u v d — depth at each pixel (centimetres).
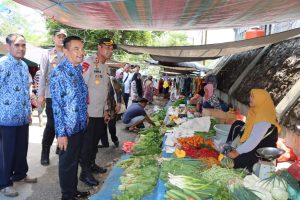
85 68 520
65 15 545
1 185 479
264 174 316
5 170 473
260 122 376
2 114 459
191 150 422
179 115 778
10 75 462
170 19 580
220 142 465
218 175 310
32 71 1623
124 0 407
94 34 2597
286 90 577
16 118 470
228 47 735
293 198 285
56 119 411
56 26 2702
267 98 380
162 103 2233
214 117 659
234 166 375
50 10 498
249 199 269
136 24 658
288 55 688
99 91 534
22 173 526
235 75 1148
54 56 598
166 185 307
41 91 597
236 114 699
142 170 382
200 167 361
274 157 317
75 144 426
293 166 304
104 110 550
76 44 411
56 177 568
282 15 534
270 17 558
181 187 295
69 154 424
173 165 360
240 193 274
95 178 569
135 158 470
